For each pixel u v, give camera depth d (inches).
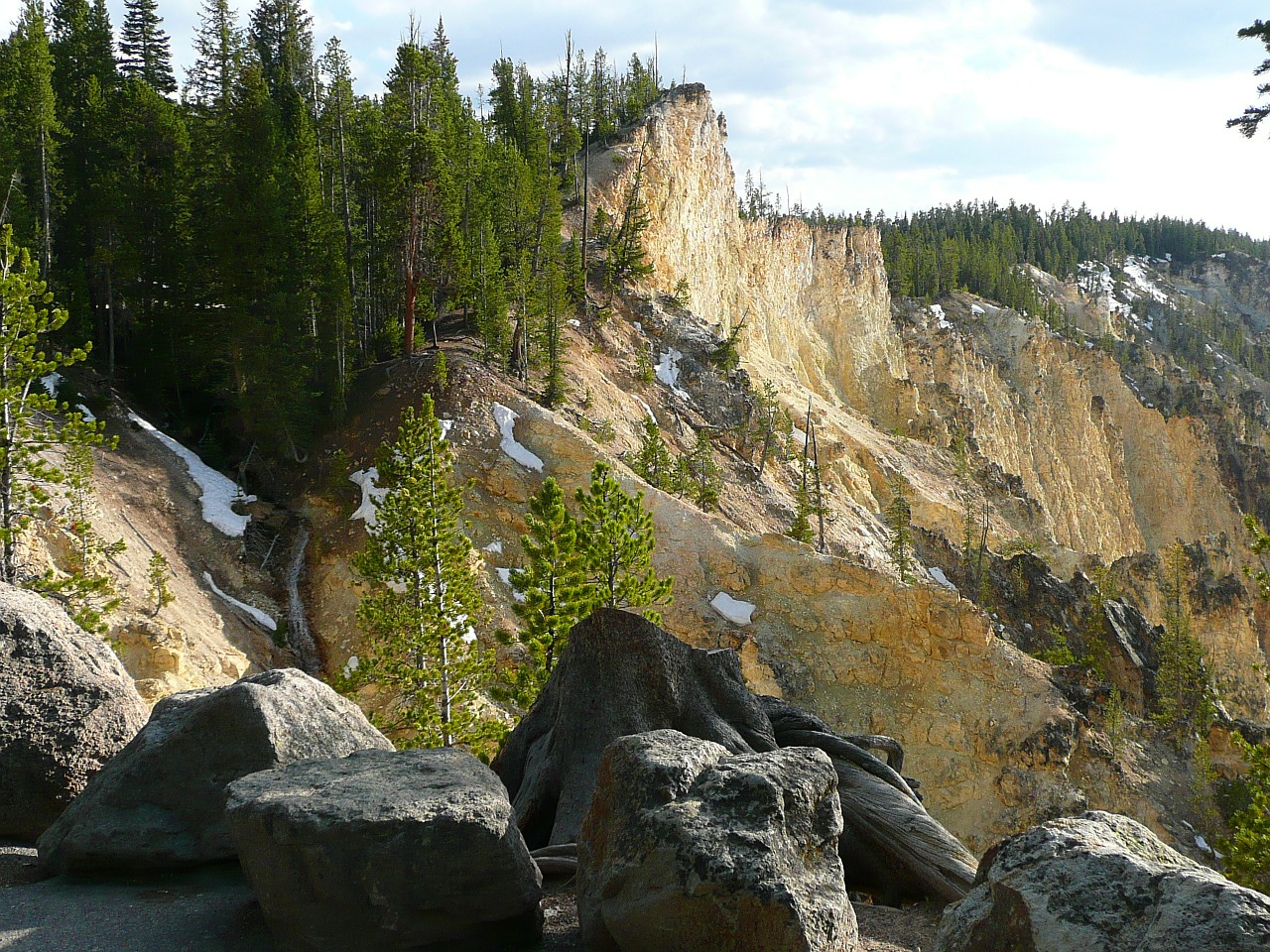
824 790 273.3
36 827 415.2
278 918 283.1
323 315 2600.9
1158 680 3129.9
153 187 2719.0
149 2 4020.7
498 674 1429.6
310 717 382.6
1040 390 6190.9
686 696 396.5
